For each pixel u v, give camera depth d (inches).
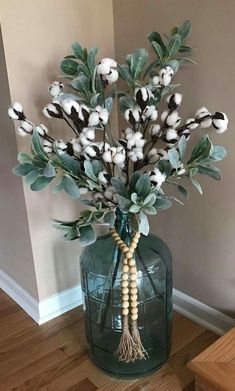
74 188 47.7
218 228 62.2
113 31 66.4
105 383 60.1
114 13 65.4
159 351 61.7
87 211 50.2
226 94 55.1
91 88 53.2
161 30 59.8
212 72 55.8
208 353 55.1
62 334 70.2
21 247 72.1
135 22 62.7
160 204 49.1
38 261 70.3
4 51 57.9
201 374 52.4
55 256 71.9
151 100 53.3
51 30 60.8
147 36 56.5
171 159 47.1
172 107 51.8
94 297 59.8
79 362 64.0
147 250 58.0
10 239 75.0
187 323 70.7
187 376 60.4
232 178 57.7
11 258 77.1
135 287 53.8
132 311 55.0
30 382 60.8
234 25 51.6
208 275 66.5
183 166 51.1
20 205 67.7
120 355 59.2
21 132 53.8
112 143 56.8
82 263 59.9
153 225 72.6
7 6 56.4
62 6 60.8
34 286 72.4
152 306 59.5
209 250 64.8
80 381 60.6
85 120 49.9
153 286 58.3
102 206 51.2
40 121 63.6
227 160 57.6
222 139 57.3
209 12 53.7
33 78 61.2
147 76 60.1
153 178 48.6
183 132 52.4
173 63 52.5
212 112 57.5
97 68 50.1
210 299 67.7
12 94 60.1
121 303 56.7
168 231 70.2
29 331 71.2
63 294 74.9
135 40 63.7
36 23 59.3
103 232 75.2
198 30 55.6
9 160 66.4
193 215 65.1
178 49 52.7
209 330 68.9
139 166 53.7
